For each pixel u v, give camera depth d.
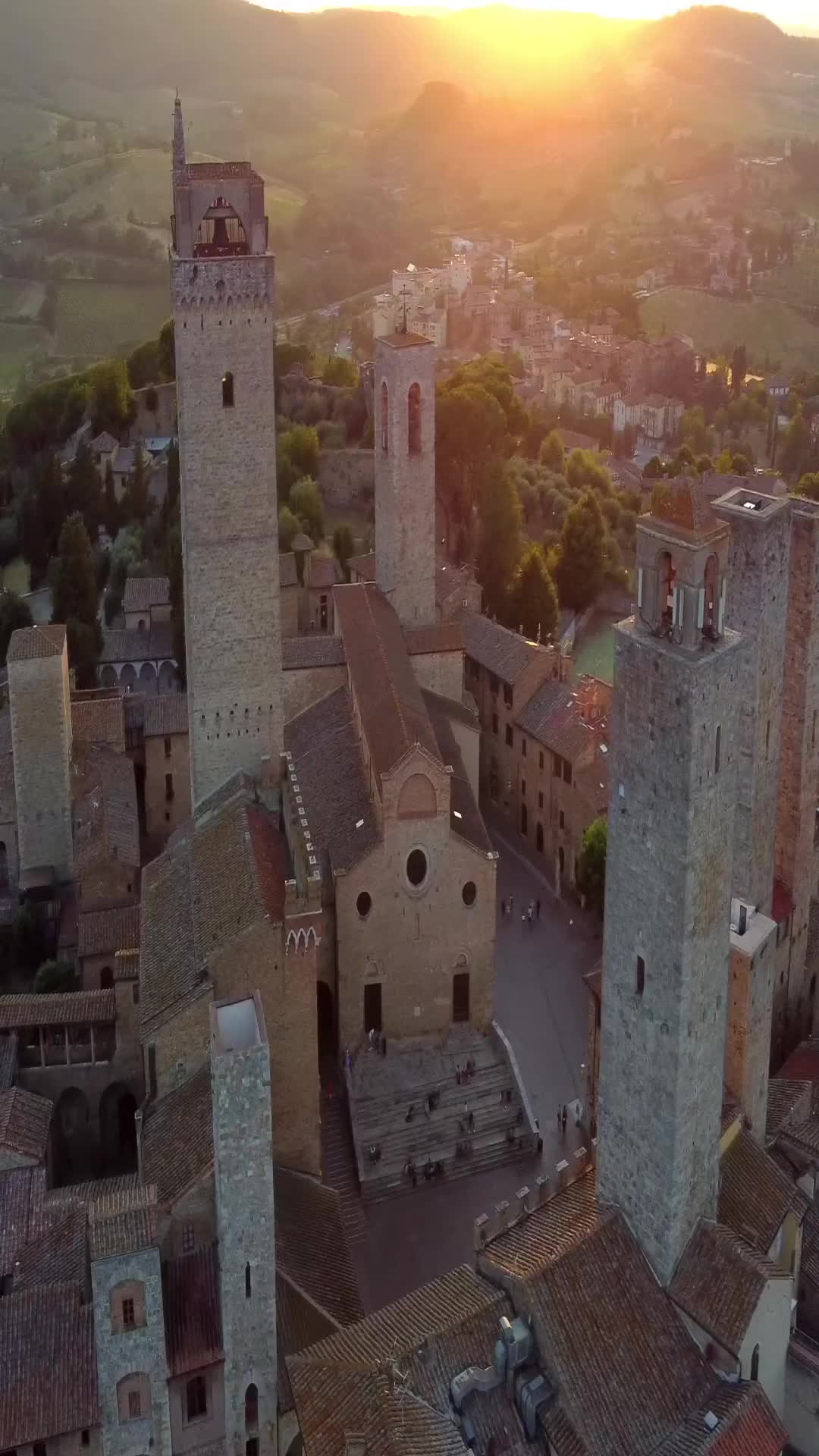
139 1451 66.94
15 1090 84.25
